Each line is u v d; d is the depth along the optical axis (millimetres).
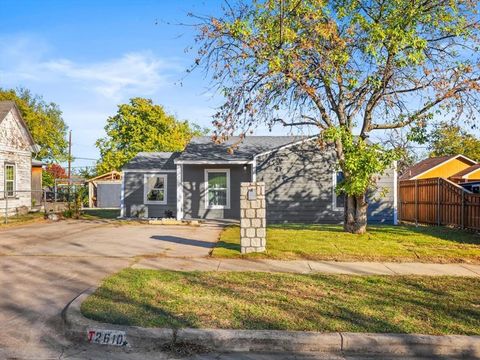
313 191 19125
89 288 6934
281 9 11164
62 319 5656
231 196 21016
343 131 12195
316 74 12289
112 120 46531
